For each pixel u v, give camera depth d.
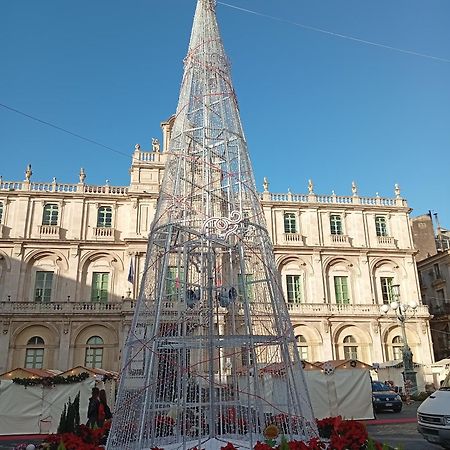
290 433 10.80
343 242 51.91
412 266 52.34
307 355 47.16
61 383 25.59
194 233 12.02
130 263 45.81
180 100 13.90
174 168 12.89
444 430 14.12
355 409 27.12
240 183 12.61
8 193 47.09
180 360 12.62
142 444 10.47
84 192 48.62
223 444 11.08
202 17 14.46
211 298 11.84
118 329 43.91
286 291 49.47
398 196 55.25
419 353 49.12
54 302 43.78
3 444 21.30
